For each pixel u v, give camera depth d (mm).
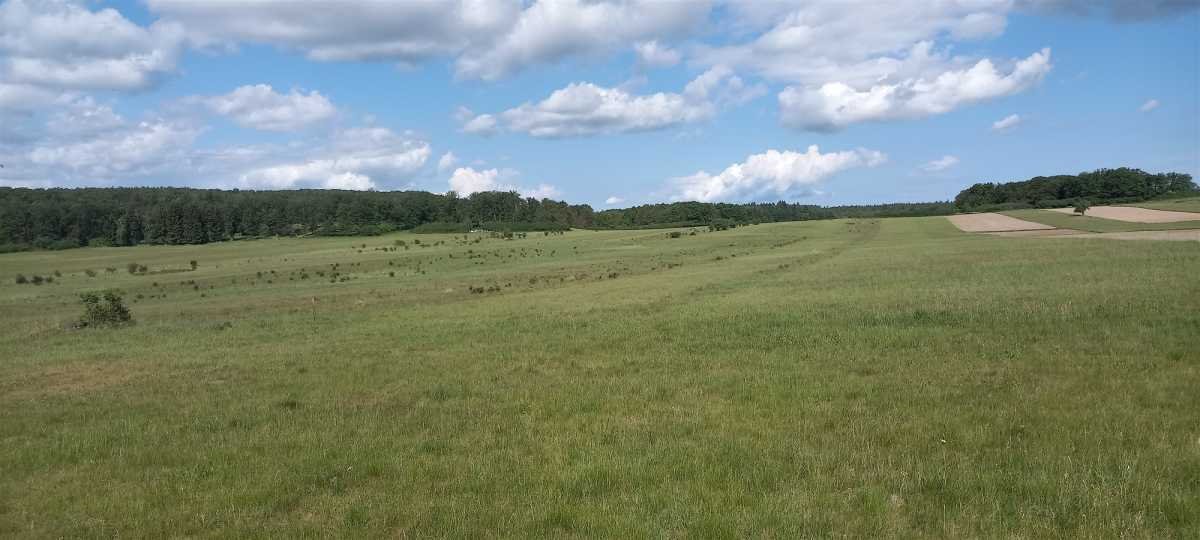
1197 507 7305
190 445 12062
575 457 10258
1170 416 10297
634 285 45656
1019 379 13195
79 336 32344
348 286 61688
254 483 9875
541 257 96625
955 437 10125
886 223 143500
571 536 7633
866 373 14922
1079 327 17625
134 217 157375
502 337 24094
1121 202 164000
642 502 8406
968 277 34000
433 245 133125
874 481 8648
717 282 43188
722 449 10164
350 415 13734
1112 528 7051
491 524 8055
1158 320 17547
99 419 14594
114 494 9727
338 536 7961
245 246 144000
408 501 8930
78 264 107500
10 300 61344
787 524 7543
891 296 27562
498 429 12086
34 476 10852
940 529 7324
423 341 24172
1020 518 7422
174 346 26438
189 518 8766
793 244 97750
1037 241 66625
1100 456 8828
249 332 30188
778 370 15672
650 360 17953
